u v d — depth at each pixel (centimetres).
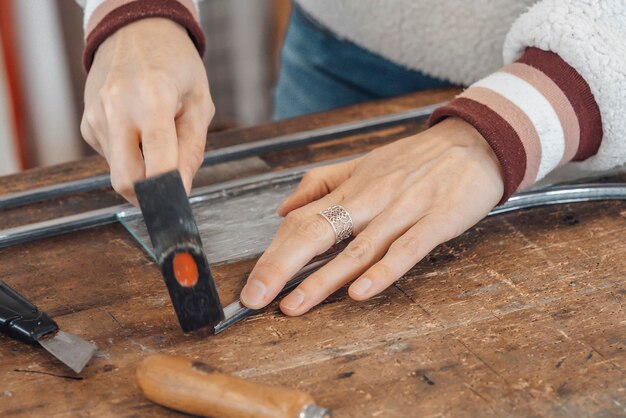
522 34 82
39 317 64
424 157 77
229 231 79
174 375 55
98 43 78
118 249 77
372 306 67
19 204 86
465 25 100
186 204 58
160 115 66
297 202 78
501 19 96
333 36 120
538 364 60
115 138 67
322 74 124
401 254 69
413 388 58
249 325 66
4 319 64
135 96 67
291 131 101
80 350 61
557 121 78
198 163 71
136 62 70
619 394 57
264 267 68
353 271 69
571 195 82
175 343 64
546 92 78
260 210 82
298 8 124
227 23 203
